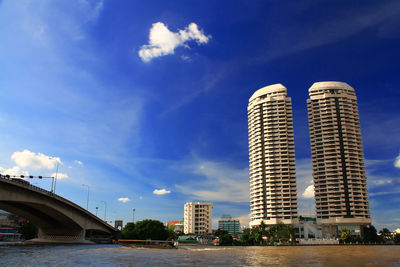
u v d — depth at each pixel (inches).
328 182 7308.1
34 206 3501.5
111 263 1700.3
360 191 7185.0
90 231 5142.7
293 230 6387.8
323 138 7642.7
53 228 4579.2
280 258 2210.9
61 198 3649.1
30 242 4510.3
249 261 1951.3
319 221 7214.6
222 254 2618.1
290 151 7736.2
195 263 1792.6
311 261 1983.3
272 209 7283.5
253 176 7844.5
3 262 1656.0
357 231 6939.0
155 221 5374.0
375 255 2578.7
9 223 7401.6
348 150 7480.3
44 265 1556.3
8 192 2903.5
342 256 2449.6
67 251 2593.5
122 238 5285.4
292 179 7485.2
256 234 6013.8
